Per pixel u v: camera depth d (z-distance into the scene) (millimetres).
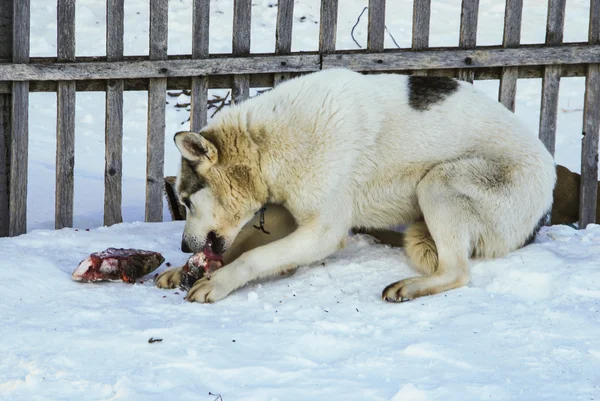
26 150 8469
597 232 7203
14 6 8281
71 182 8570
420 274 6195
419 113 6340
